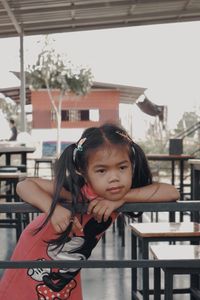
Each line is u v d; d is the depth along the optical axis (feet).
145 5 23.54
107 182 4.23
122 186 4.24
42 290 4.92
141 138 54.44
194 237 8.64
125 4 23.11
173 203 4.24
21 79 24.71
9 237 16.33
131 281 10.44
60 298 4.99
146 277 8.39
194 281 9.23
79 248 4.77
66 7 22.68
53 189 4.42
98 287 10.89
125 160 4.30
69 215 4.24
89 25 25.94
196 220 11.38
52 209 4.23
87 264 4.15
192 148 34.55
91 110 55.31
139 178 4.55
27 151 18.52
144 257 8.57
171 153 19.98
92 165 4.27
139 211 4.24
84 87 46.24
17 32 25.48
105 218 4.32
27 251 4.88
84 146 4.31
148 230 8.87
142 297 9.11
